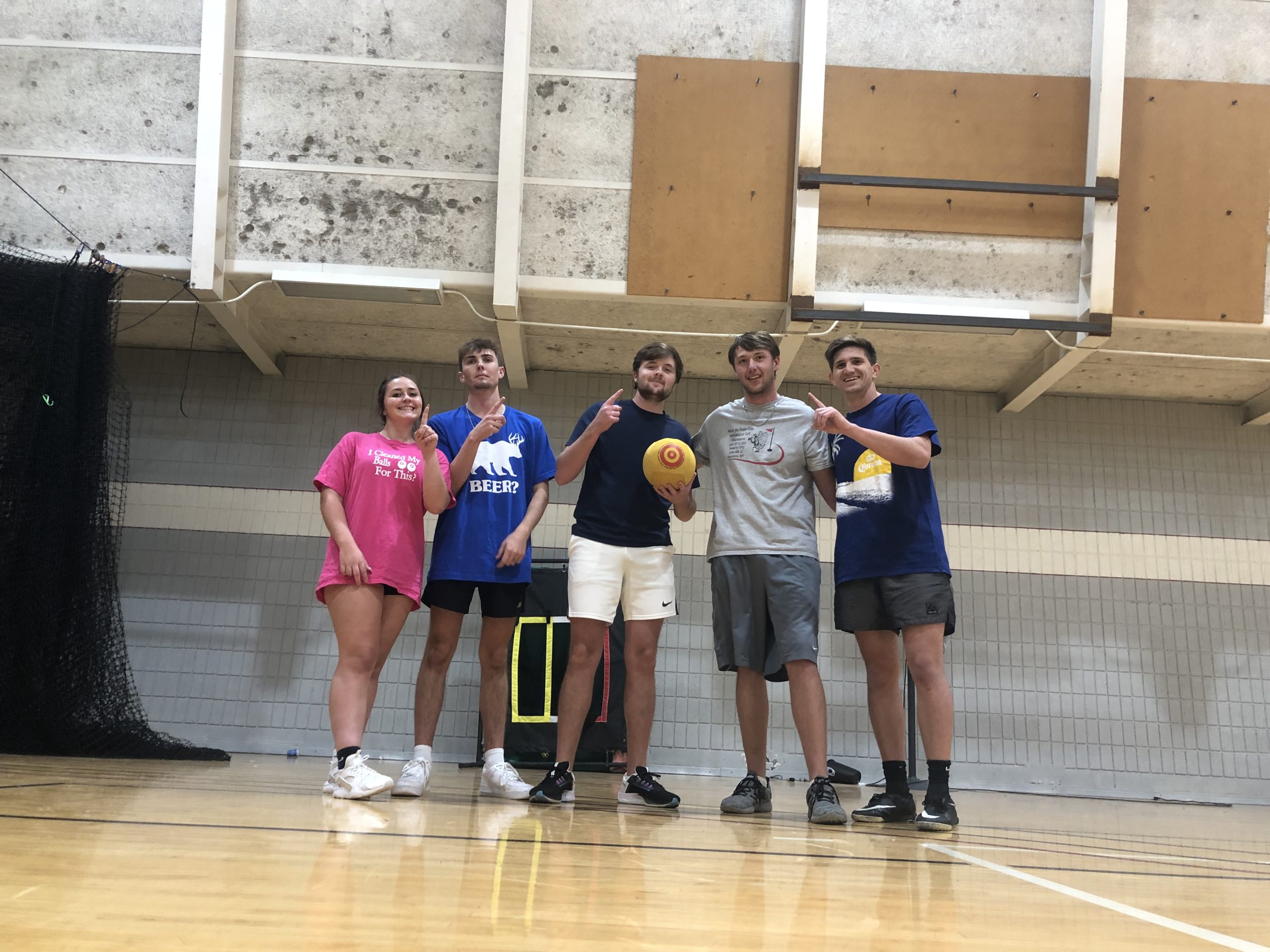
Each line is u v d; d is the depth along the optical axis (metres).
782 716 6.59
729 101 5.79
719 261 5.75
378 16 5.82
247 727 6.55
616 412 3.19
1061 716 6.73
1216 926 1.05
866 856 1.73
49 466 5.04
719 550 3.20
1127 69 5.84
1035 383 6.52
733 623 3.16
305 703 6.59
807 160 5.64
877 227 5.74
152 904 0.83
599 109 5.81
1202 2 5.90
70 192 5.64
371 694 2.94
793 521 3.15
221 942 0.70
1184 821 4.41
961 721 6.70
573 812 2.61
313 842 1.40
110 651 5.15
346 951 0.69
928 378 6.93
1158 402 7.20
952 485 7.02
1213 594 6.94
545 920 0.87
